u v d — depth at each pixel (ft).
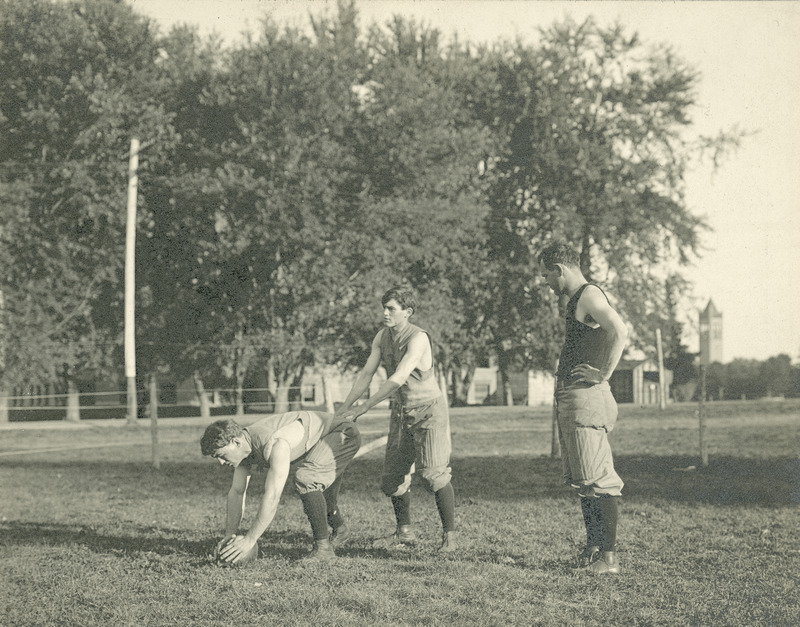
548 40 107.34
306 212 89.81
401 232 94.12
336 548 19.21
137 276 94.89
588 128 107.96
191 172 92.73
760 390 154.81
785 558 17.76
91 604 14.67
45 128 88.22
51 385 114.73
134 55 91.81
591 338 17.17
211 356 97.09
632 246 107.96
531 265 104.99
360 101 99.76
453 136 99.19
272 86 90.43
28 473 41.55
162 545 20.06
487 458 45.34
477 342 109.19
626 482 32.04
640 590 15.08
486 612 13.73
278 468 17.25
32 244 88.99
